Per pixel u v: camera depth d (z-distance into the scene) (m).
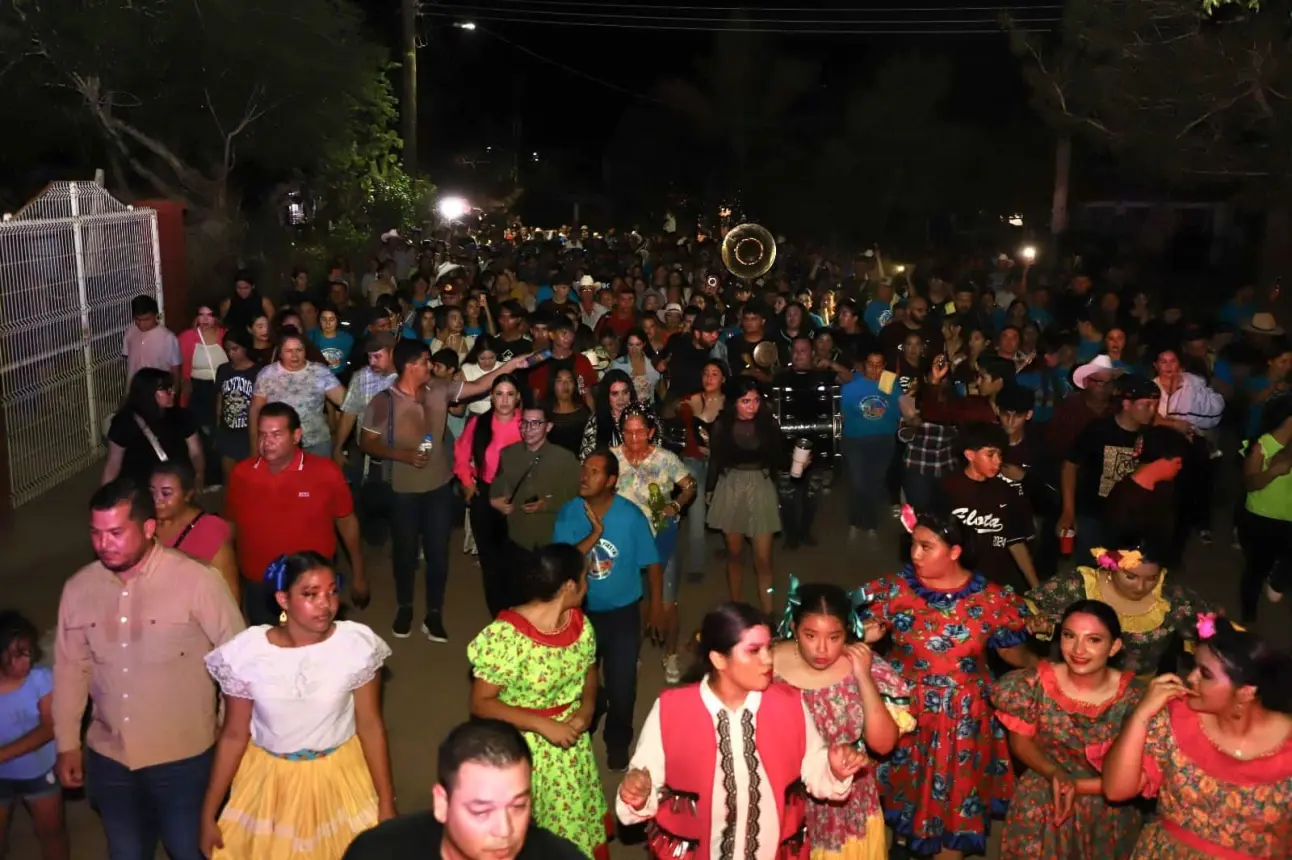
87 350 13.52
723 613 4.17
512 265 23.08
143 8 18.77
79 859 6.01
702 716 4.25
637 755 4.33
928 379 9.53
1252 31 15.52
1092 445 7.92
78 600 4.93
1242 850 4.29
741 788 4.23
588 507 6.51
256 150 21.42
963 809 5.39
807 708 4.65
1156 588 5.64
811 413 10.44
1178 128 16.59
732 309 15.66
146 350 11.87
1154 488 7.11
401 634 8.70
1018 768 5.90
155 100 19.77
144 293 15.36
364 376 8.91
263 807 4.76
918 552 5.39
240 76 19.92
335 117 21.66
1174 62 16.05
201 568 5.00
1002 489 6.69
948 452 9.18
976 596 5.41
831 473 12.82
